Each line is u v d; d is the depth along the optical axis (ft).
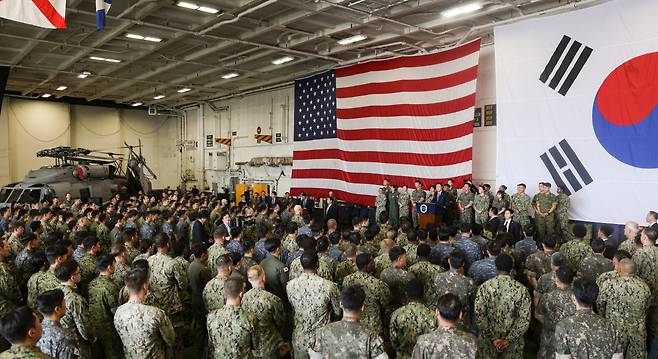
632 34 24.97
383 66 39.58
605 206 26.20
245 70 49.98
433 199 35.06
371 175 40.83
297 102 49.67
